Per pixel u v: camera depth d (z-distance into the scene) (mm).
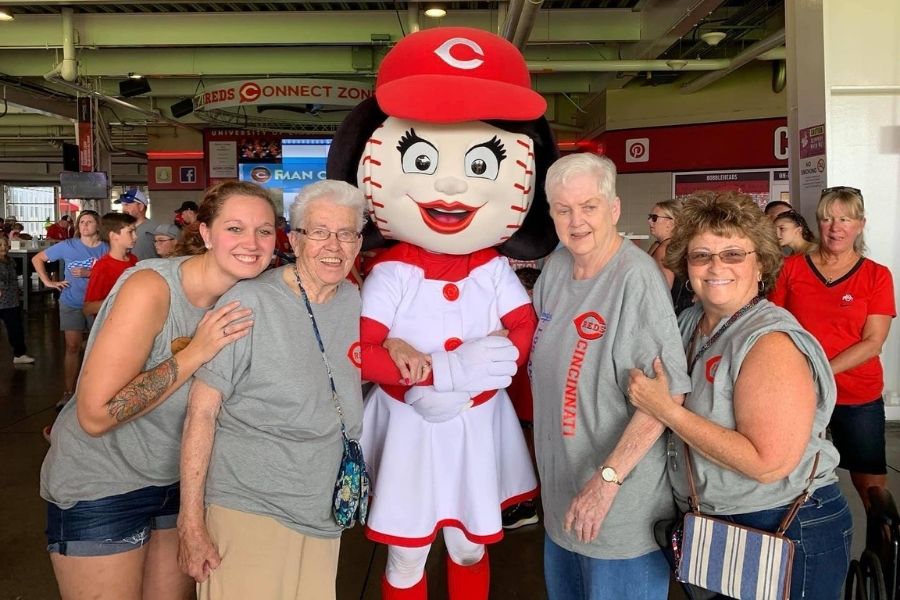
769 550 1622
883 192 5328
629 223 12094
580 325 2008
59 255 5926
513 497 2594
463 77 2262
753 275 1779
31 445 5164
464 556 2547
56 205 27391
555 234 2725
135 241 5555
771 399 1604
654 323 1864
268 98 9750
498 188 2430
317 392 1879
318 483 1880
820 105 4887
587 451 1987
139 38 9750
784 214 4273
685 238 1825
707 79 10328
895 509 1960
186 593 2248
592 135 13328
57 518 1918
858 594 2029
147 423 1925
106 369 1746
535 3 6645
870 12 5086
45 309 13727
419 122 2381
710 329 1856
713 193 1821
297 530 1863
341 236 1904
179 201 17125
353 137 2535
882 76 5141
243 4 9289
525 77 2475
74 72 9789
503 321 2545
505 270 2582
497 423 2570
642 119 11891
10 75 11664
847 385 3260
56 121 17500
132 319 1782
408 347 2299
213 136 16453
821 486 1727
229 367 1811
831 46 5133
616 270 1979
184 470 1796
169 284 1873
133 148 21000
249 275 1850
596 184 1993
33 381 7293
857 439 3271
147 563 2168
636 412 1849
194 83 13570
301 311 1910
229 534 1820
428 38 2408
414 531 2359
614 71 10578
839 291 3262
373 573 3305
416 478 2377
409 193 2395
